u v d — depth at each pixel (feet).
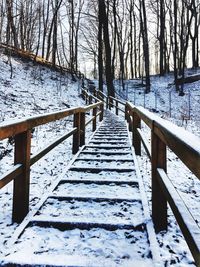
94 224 8.89
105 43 68.54
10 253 7.36
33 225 9.00
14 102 40.96
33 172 15.46
